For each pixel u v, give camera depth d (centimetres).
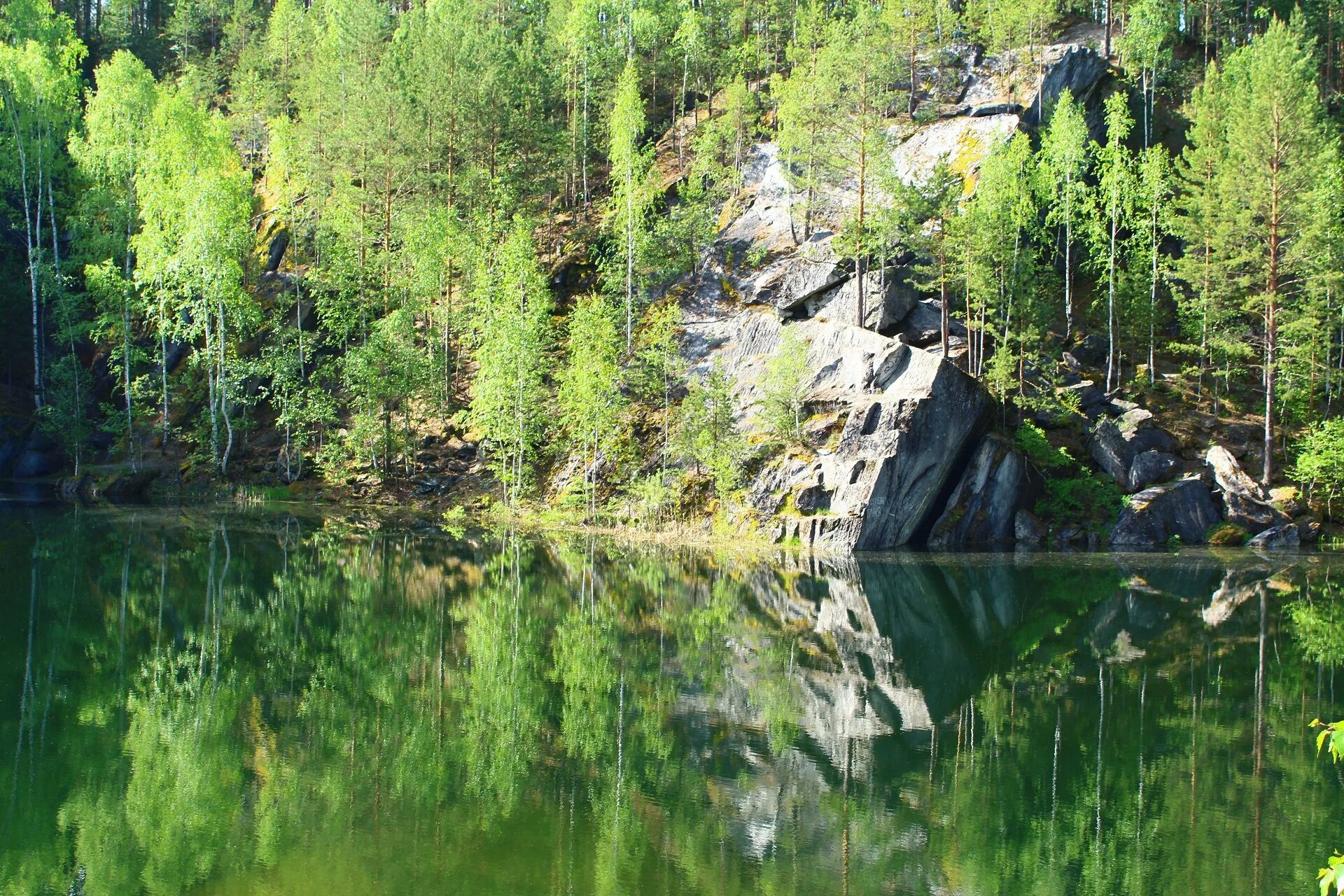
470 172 6106
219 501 5044
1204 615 2914
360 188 6306
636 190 5712
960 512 4522
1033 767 1608
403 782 1445
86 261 5700
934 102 6825
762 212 6050
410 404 5681
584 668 2156
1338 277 4672
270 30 9044
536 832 1277
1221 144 5869
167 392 5447
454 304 5947
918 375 4412
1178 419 5050
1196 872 1221
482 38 6794
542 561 3694
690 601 2998
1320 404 5359
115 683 1906
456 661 2184
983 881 1179
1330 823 1382
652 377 5116
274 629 2394
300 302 5844
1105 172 5541
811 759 1628
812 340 4925
